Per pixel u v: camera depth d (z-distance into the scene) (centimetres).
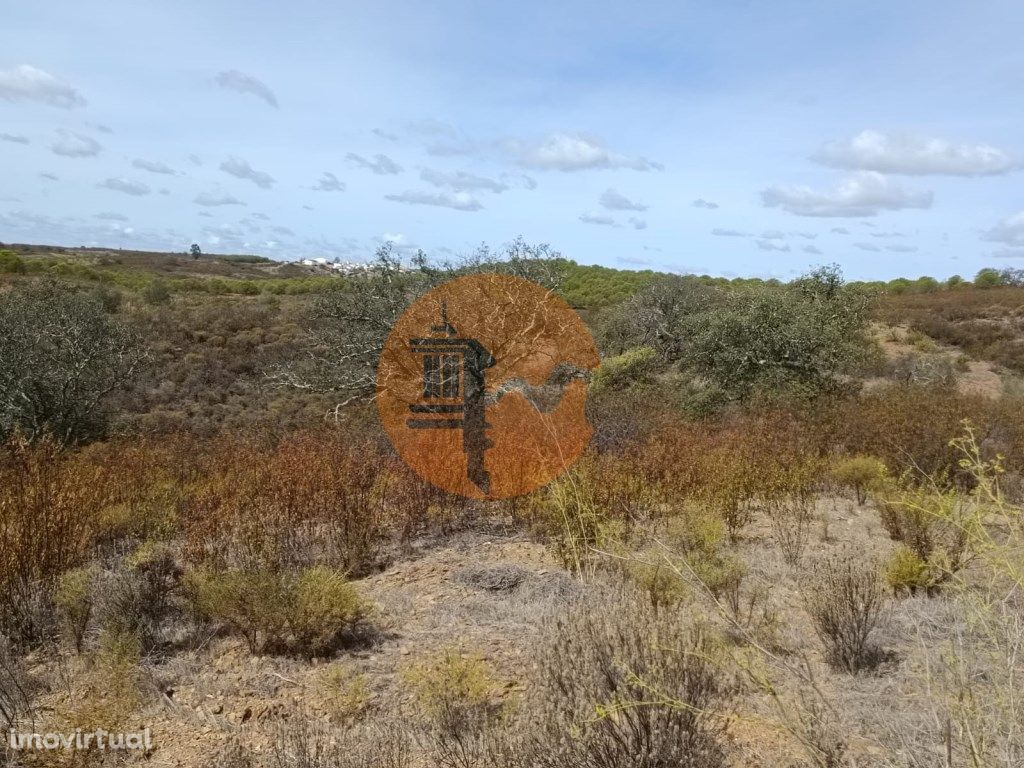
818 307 1759
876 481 746
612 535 525
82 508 579
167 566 537
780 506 724
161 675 380
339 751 303
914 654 355
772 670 344
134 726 330
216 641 428
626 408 1164
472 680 340
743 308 1627
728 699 298
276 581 436
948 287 4419
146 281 4194
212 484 734
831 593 399
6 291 2756
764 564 546
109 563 539
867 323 1984
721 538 582
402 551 620
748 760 271
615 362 1678
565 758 246
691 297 2280
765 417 1174
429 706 332
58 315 1855
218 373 2306
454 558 594
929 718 266
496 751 278
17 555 457
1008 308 2844
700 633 283
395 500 682
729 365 1539
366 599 466
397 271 1131
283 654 411
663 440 895
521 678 364
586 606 302
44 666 393
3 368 1650
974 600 262
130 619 430
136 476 779
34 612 439
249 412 1980
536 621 430
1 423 1602
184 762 302
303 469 674
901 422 925
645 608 289
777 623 407
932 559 452
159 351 2416
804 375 1496
